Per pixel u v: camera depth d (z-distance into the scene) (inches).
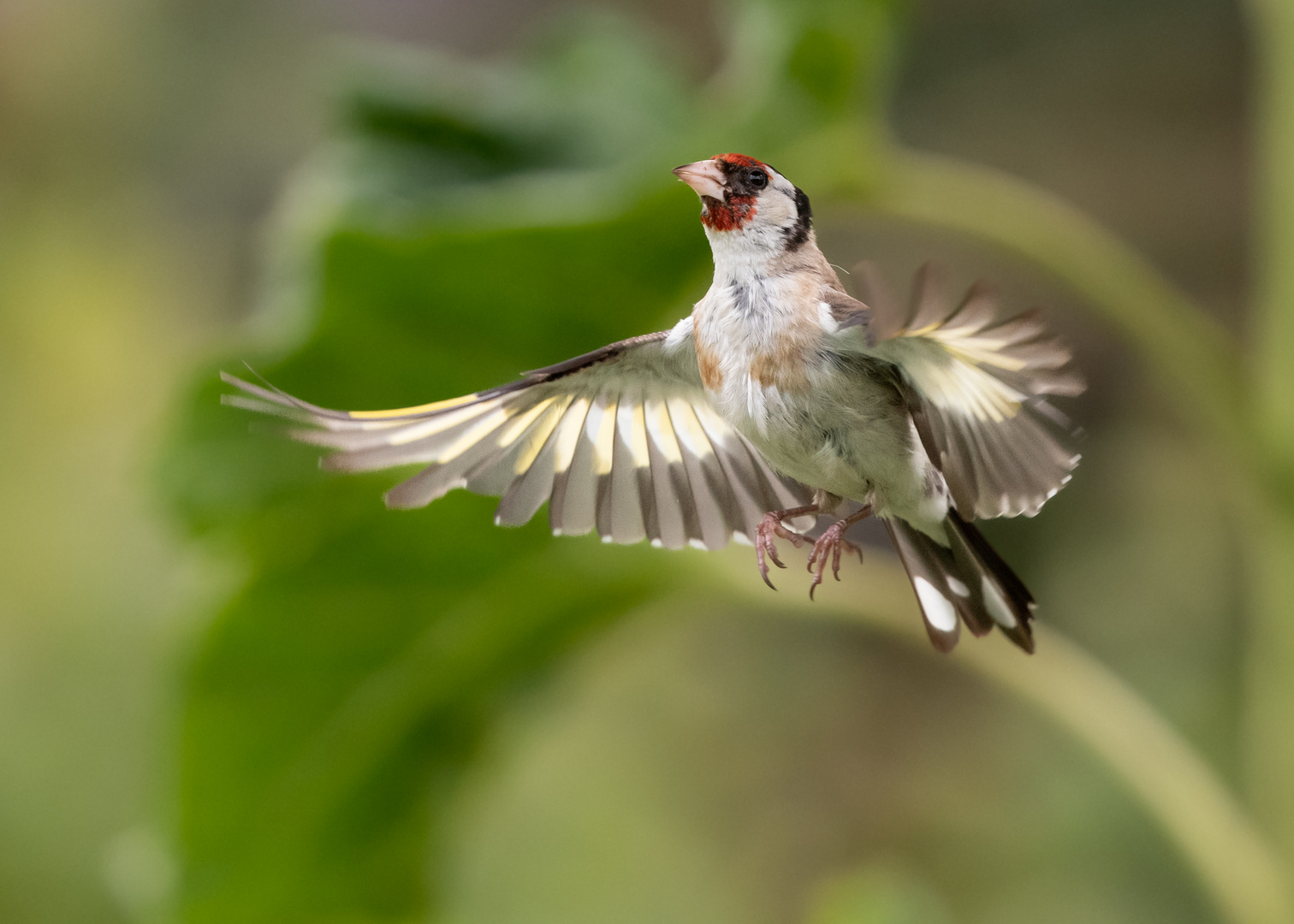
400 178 149.2
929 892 203.9
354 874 150.8
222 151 263.4
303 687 149.5
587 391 144.3
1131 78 232.1
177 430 147.9
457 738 150.4
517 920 189.2
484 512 148.3
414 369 147.9
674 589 148.8
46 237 247.3
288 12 268.8
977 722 218.4
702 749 211.5
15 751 189.3
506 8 268.5
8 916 183.2
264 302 148.8
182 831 149.8
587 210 146.6
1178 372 145.7
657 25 230.2
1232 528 195.2
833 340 143.0
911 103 237.0
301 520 148.3
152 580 201.5
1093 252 146.4
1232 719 184.1
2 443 215.9
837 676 223.6
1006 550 219.6
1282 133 145.3
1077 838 194.2
